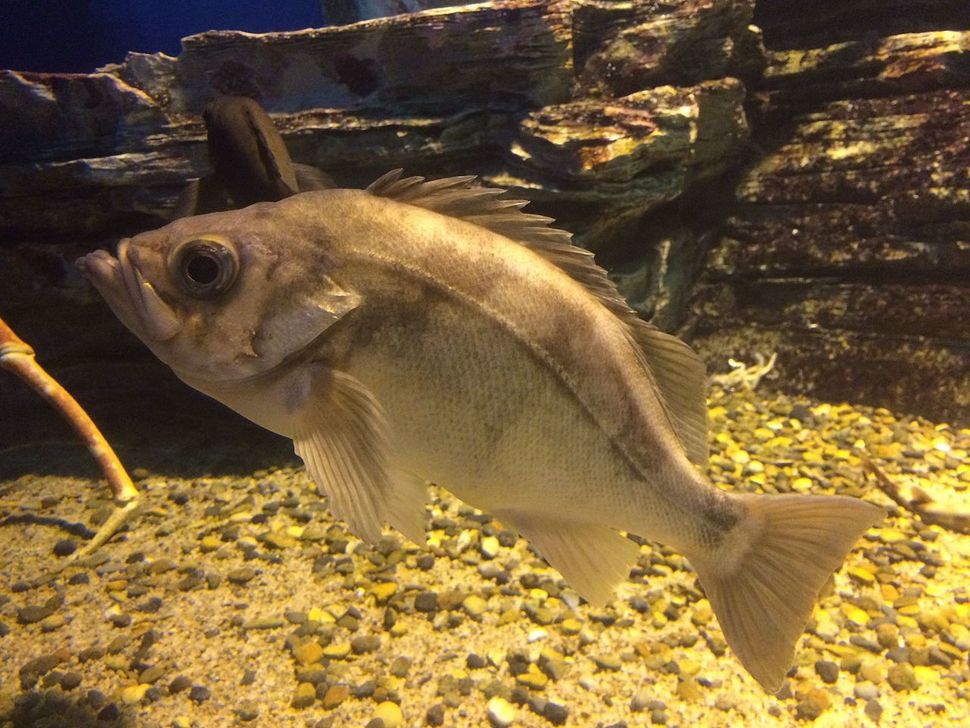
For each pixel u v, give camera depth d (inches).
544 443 8.1
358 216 7.7
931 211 23.8
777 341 26.5
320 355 7.6
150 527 18.7
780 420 24.0
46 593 16.2
